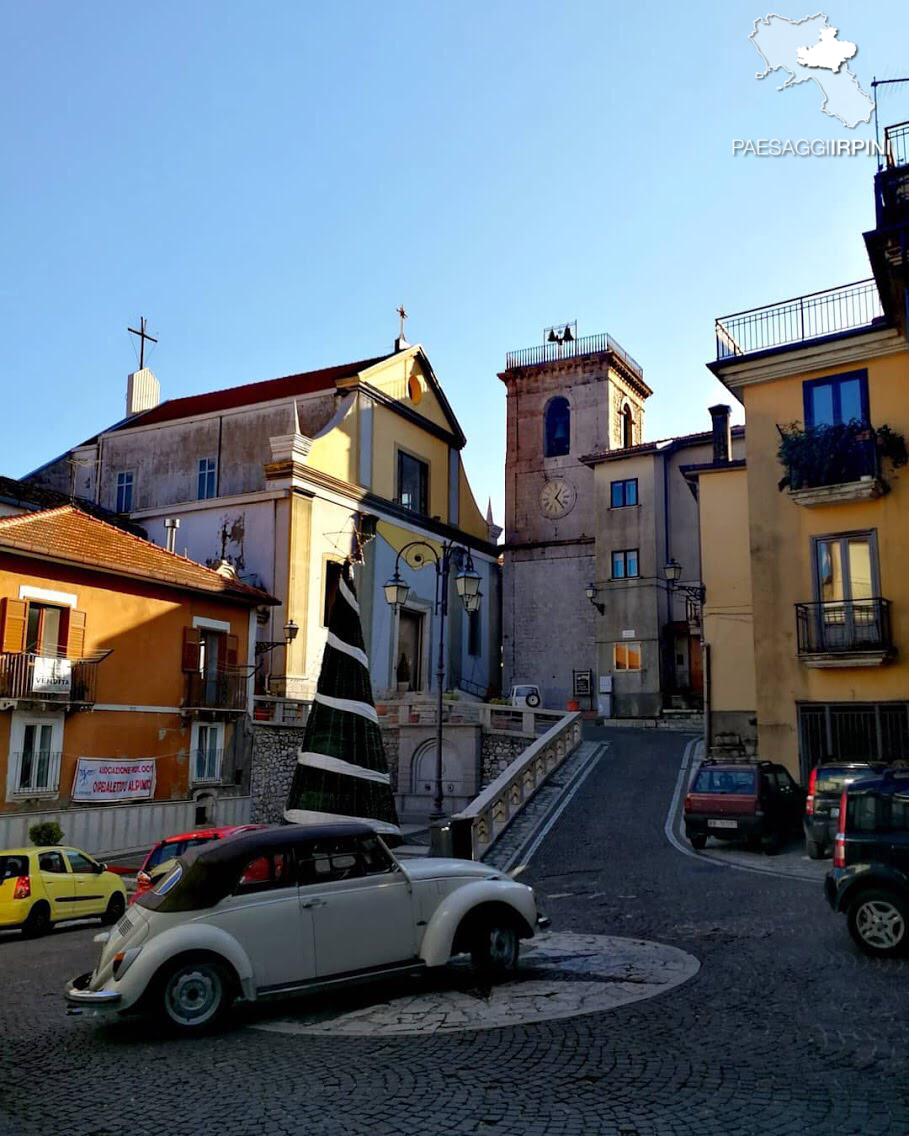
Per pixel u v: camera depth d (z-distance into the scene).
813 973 8.55
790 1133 5.14
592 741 29.06
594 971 9.00
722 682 24.94
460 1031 7.32
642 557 38.84
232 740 28.00
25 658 21.92
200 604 27.45
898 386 20.27
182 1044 7.36
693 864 15.77
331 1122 5.57
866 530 20.25
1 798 21.41
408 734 30.16
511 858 17.25
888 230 17.11
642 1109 5.56
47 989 10.25
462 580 22.33
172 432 41.56
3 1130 5.69
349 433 37.97
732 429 38.28
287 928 7.95
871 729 19.75
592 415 45.88
